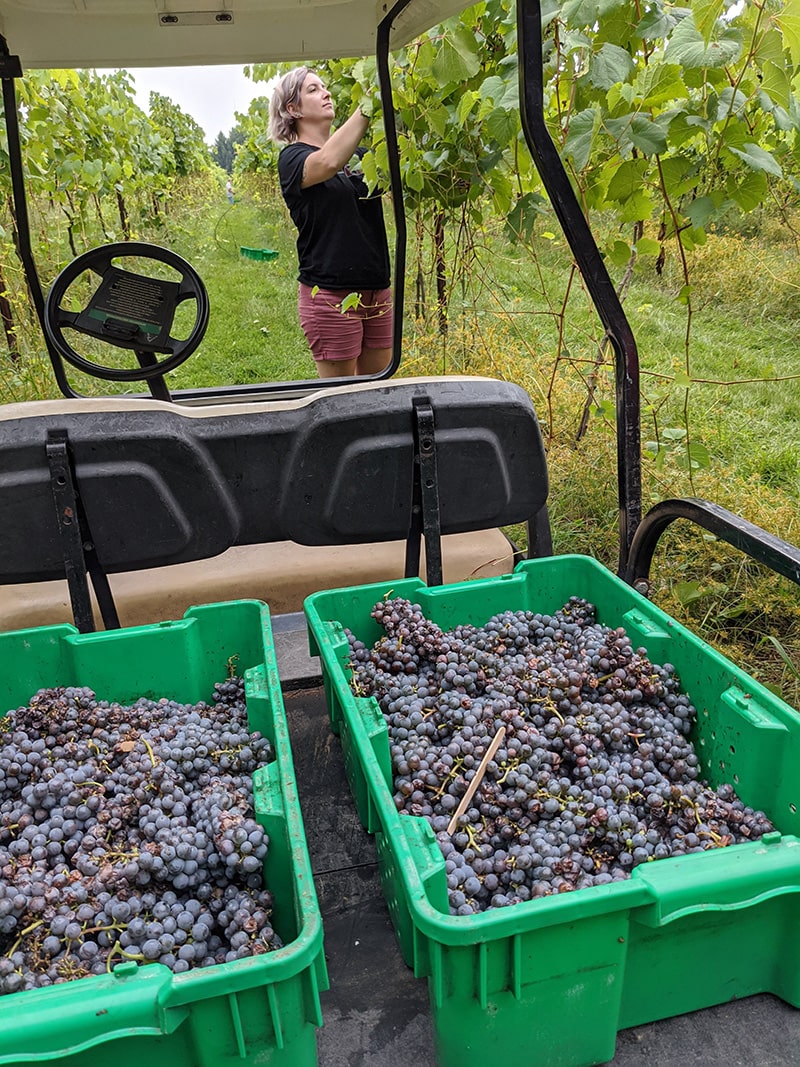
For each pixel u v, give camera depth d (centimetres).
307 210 393
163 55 260
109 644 187
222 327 818
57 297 209
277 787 141
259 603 193
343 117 556
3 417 185
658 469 336
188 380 638
